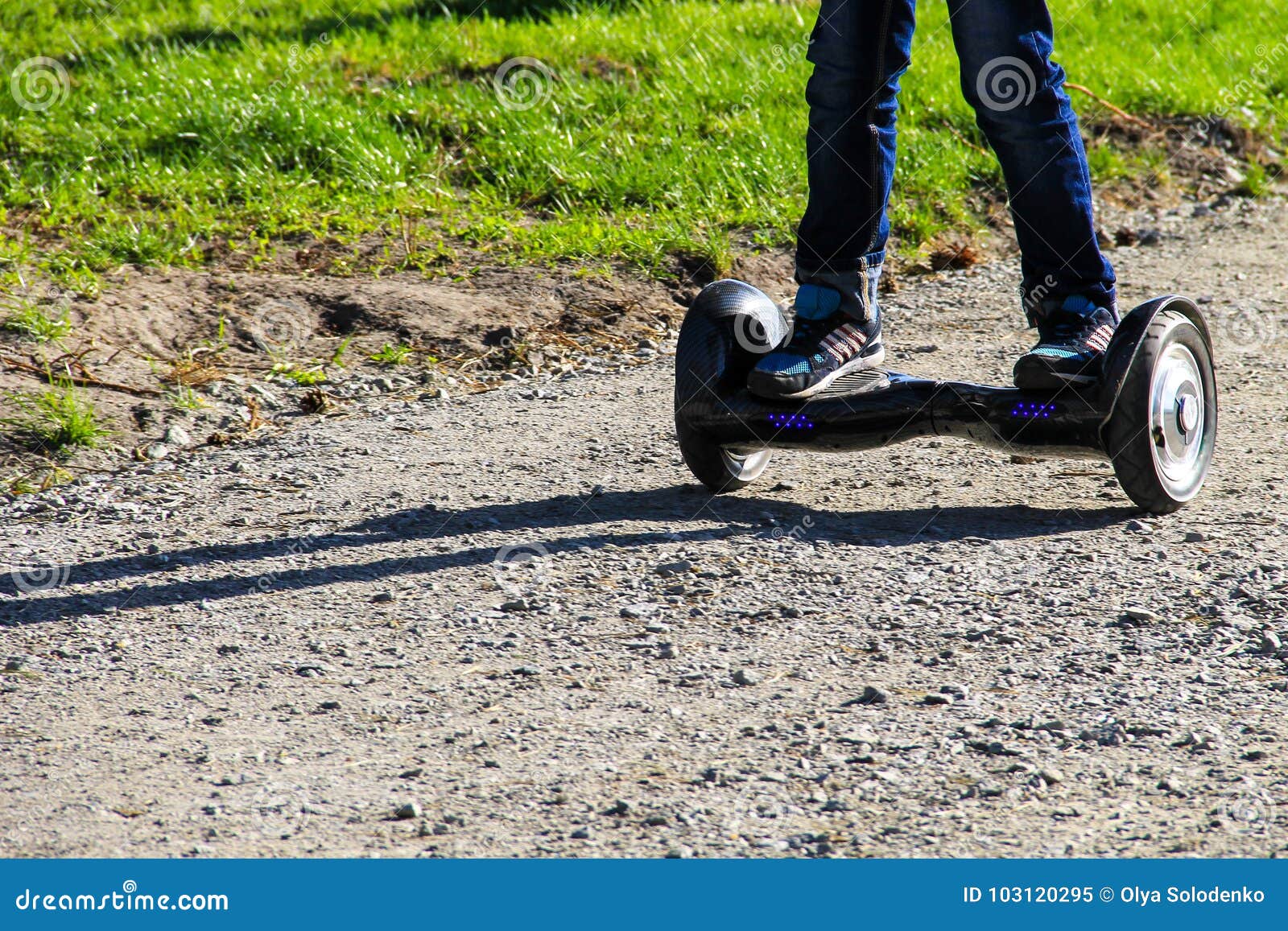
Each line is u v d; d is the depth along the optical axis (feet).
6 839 22.85
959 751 25.38
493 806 23.76
